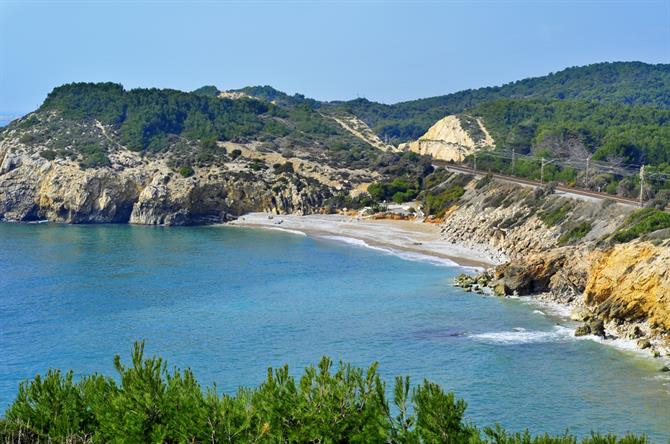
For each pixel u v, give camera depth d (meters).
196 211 197.25
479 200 164.88
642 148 183.38
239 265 127.88
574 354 73.81
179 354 76.06
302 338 81.19
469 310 92.50
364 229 171.75
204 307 96.31
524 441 38.88
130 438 37.12
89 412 40.62
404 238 156.88
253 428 38.00
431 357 73.69
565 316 88.81
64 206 195.25
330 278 115.44
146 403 37.94
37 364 73.38
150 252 142.50
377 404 38.62
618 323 81.44
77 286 109.19
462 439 37.22
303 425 38.00
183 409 37.94
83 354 76.50
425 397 38.56
